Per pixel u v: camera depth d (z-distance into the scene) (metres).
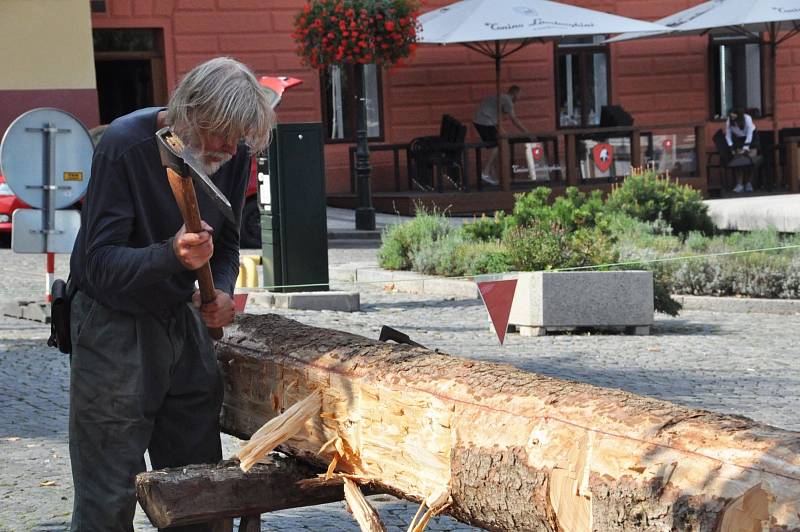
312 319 12.02
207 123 3.31
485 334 11.12
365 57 20.36
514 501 2.93
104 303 3.70
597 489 2.69
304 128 13.01
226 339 4.09
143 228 3.65
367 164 20.56
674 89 28.17
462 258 14.39
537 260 13.07
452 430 3.12
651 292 11.34
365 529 3.36
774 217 16.39
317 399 3.60
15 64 22.14
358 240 19.98
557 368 9.39
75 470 3.79
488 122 25.22
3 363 9.62
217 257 4.00
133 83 25.23
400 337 4.04
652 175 17.67
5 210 17.62
